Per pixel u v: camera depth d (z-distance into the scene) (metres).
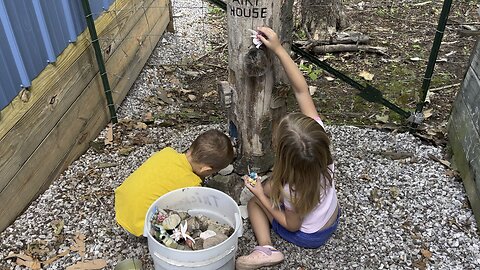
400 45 4.44
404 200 2.56
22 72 2.27
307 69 4.00
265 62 2.23
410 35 4.62
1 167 2.20
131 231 2.21
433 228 2.39
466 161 2.61
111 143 3.04
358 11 5.15
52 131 2.59
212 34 4.70
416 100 3.42
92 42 2.92
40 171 2.52
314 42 4.29
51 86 2.55
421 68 4.04
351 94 3.65
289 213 2.08
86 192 2.61
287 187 2.02
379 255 2.24
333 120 3.33
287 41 2.29
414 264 2.19
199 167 2.27
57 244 2.28
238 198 2.54
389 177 2.73
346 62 4.20
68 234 2.34
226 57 4.26
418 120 3.08
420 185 2.67
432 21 4.90
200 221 2.18
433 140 3.07
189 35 4.68
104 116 3.21
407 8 5.22
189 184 2.28
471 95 2.69
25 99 2.33
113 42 3.31
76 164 2.82
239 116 2.46
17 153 2.30
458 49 4.34
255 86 2.32
